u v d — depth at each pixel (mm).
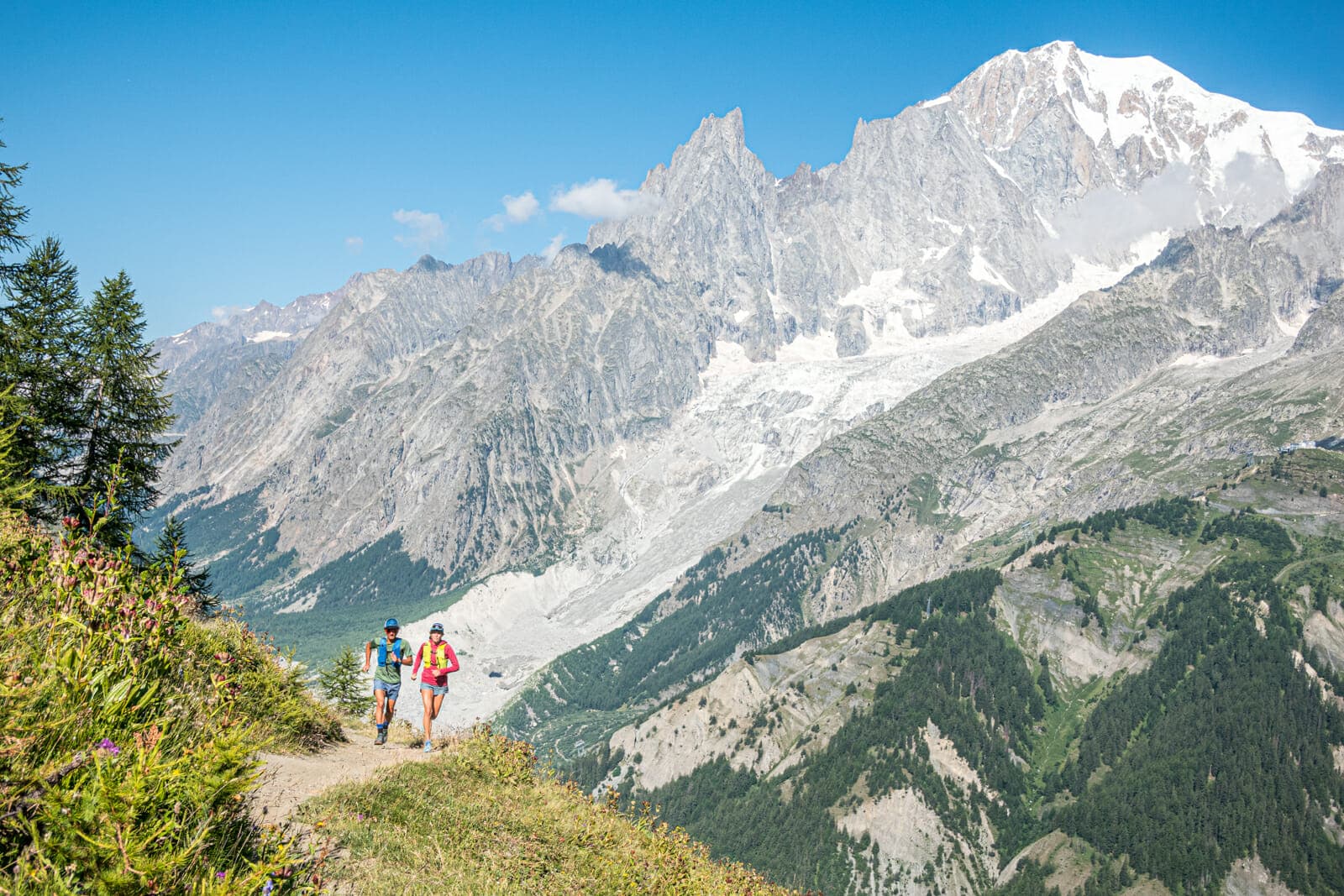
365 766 16656
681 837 19594
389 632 20891
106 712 7090
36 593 9055
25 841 5836
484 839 13383
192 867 6395
